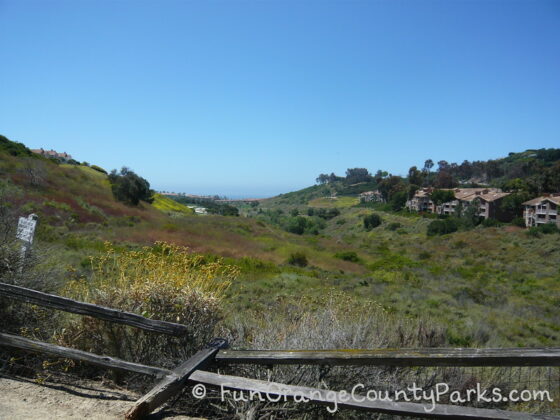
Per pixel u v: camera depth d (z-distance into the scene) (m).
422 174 130.75
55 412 2.86
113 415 2.88
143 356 3.59
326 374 3.38
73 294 4.28
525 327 11.60
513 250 47.25
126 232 25.92
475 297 17.55
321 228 91.88
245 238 32.22
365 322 4.71
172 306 3.67
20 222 5.05
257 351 3.01
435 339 5.52
